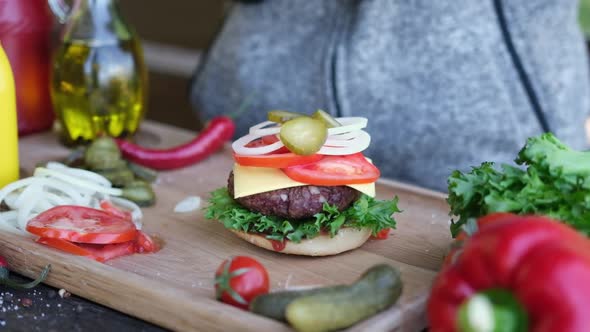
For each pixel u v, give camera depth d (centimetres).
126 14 177
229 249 78
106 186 86
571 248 56
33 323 69
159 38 174
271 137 77
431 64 109
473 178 70
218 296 68
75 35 94
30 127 103
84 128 97
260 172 75
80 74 94
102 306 72
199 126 168
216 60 121
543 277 55
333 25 112
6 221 79
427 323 69
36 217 77
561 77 111
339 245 76
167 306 68
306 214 75
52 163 87
